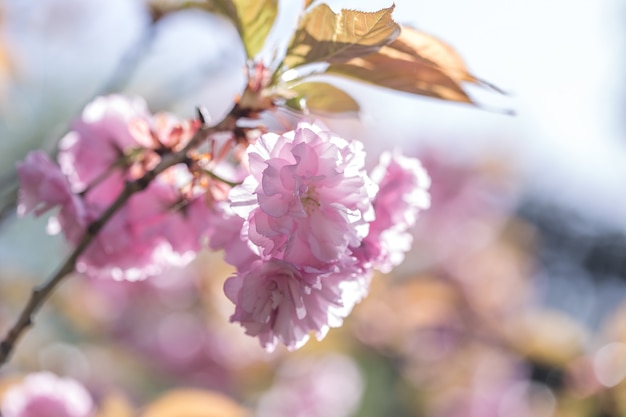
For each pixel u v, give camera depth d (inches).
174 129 23.5
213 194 23.0
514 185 75.0
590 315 111.5
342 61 21.7
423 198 23.9
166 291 55.9
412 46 21.7
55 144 28.6
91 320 52.7
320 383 57.2
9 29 43.9
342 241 20.6
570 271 115.5
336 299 21.1
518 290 66.7
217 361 57.4
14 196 28.3
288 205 20.4
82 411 31.6
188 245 24.2
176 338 57.3
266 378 57.1
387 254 23.1
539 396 52.7
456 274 63.9
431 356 60.6
